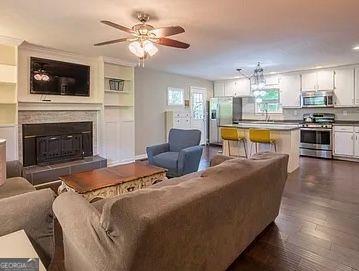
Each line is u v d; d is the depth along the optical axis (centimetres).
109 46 437
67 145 491
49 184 425
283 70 700
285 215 298
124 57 527
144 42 284
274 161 236
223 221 171
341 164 570
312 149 657
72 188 268
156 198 133
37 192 170
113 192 284
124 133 585
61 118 484
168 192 143
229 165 202
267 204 242
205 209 149
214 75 788
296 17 306
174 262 137
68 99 493
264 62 579
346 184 416
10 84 416
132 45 288
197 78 845
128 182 298
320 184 417
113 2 263
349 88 622
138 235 111
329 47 445
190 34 368
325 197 356
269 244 237
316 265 205
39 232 164
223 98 843
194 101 841
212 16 302
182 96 791
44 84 454
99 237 124
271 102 793
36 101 439
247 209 202
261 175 211
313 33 365
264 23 326
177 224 130
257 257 217
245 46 434
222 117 848
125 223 114
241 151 588
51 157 468
